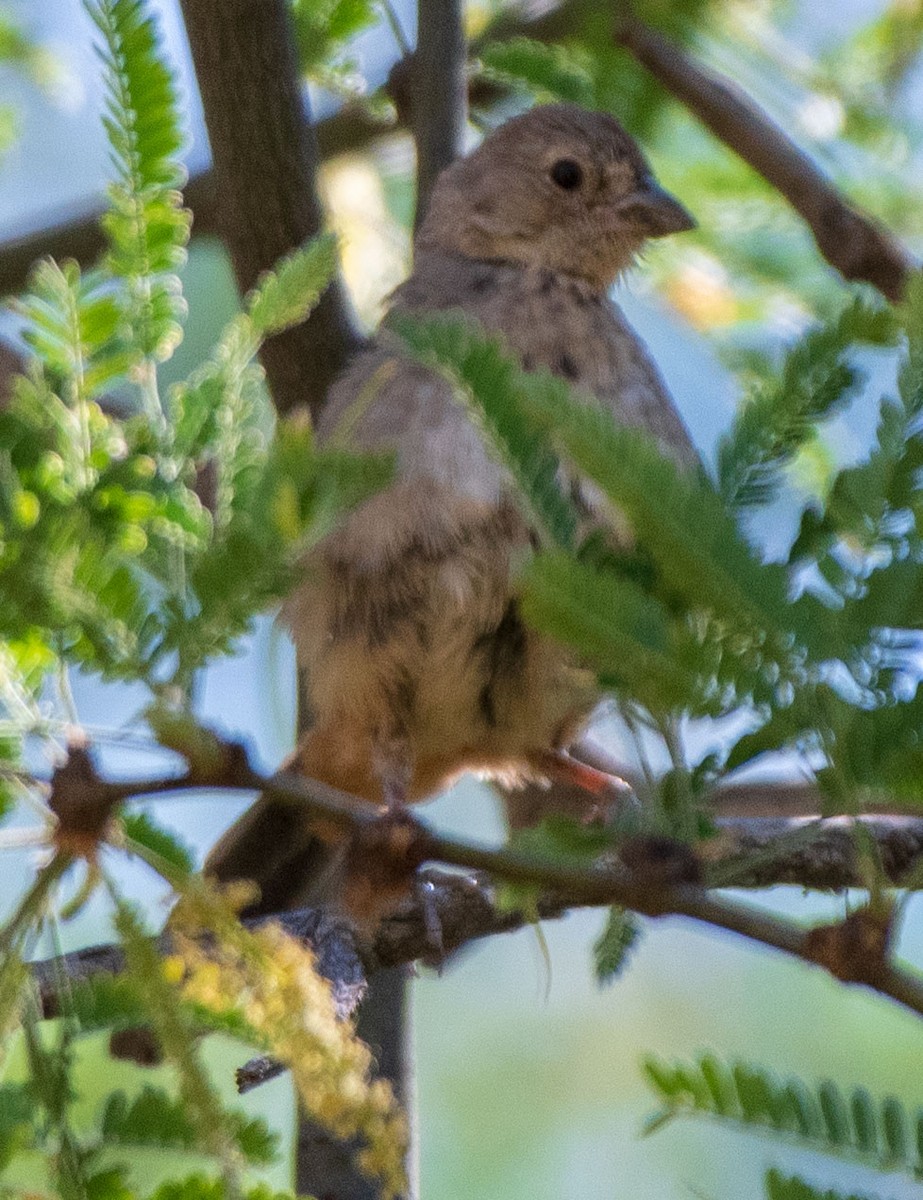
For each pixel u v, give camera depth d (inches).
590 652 153.1
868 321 174.4
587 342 319.6
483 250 356.8
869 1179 221.6
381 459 151.3
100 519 164.7
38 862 182.7
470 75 380.5
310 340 332.5
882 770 155.3
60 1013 180.4
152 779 164.6
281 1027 168.1
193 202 407.8
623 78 359.6
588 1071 444.1
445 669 301.3
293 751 324.2
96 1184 175.3
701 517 146.7
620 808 186.1
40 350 180.2
